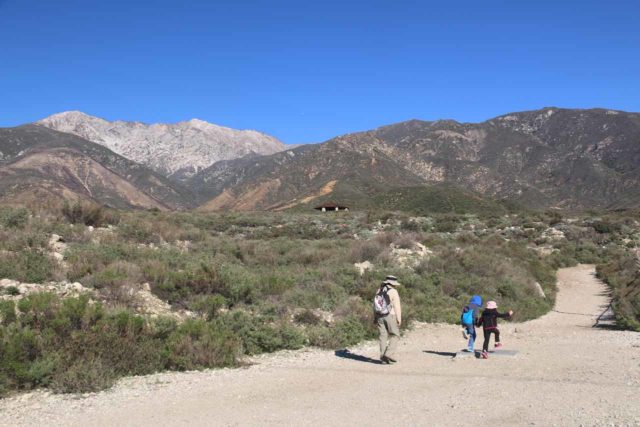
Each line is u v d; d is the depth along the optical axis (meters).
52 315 10.77
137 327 11.00
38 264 15.08
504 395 8.28
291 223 60.09
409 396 8.41
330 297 17.27
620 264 34.97
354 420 7.24
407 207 132.25
